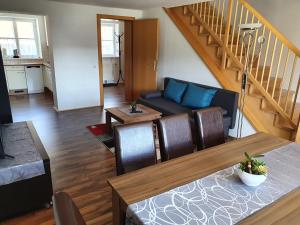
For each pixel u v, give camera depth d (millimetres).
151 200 1217
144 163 1811
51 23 4773
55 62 5020
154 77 5418
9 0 4250
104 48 8414
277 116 3391
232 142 1983
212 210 1157
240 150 1830
